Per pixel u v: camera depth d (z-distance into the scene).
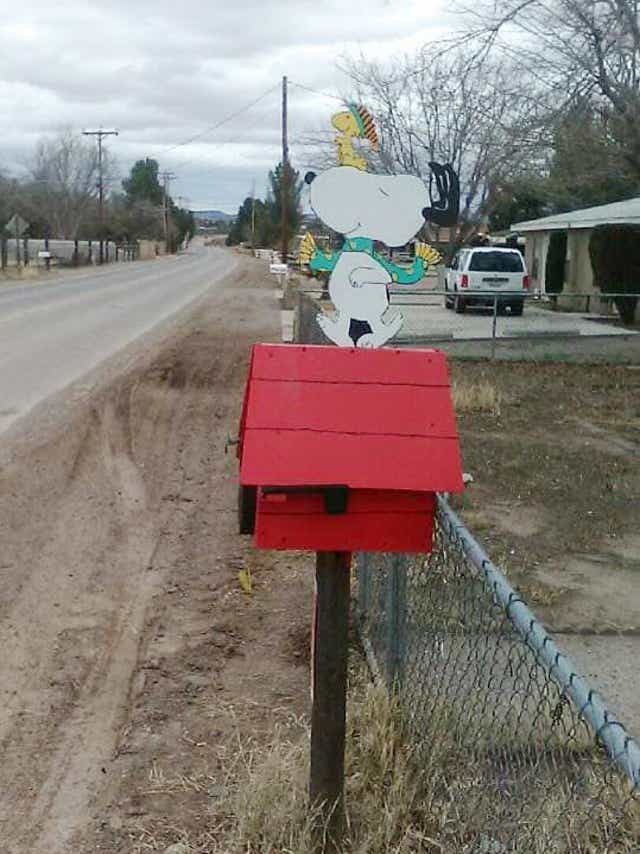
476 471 9.15
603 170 14.70
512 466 9.38
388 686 4.25
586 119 14.16
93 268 58.88
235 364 16.08
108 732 4.42
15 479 8.46
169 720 4.49
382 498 3.23
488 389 12.76
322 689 3.47
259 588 6.16
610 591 6.14
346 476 3.12
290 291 33.31
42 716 4.55
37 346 17.61
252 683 4.86
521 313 25.19
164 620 5.68
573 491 8.49
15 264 49.75
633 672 4.99
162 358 16.56
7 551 6.72
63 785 4.00
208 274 53.75
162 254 107.50
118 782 4.01
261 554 6.79
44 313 24.73
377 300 4.13
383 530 3.26
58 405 11.87
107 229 100.81
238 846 3.49
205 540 7.12
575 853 2.87
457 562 3.67
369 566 5.07
